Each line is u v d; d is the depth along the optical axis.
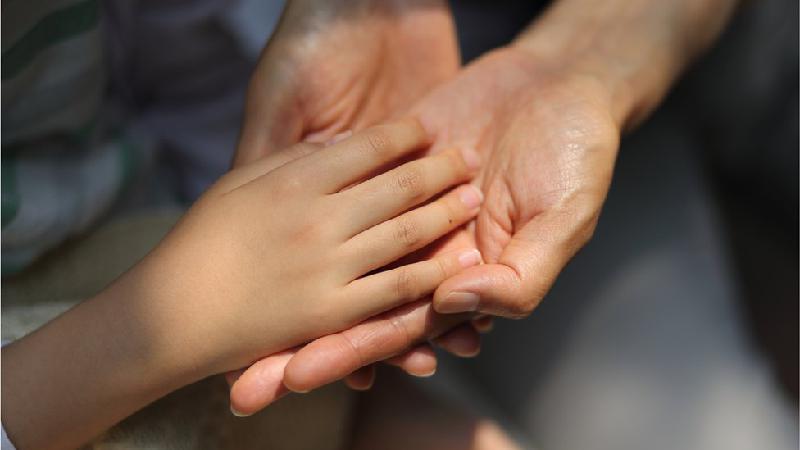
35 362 0.81
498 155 0.87
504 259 0.81
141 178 0.99
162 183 1.02
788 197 1.34
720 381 1.04
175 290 0.81
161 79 1.01
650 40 0.94
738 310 1.07
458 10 1.09
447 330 0.83
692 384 1.04
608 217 1.09
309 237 0.81
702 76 1.27
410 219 0.82
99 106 0.93
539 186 0.84
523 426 1.07
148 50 0.99
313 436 0.89
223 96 1.02
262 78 0.88
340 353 0.80
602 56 0.92
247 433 0.86
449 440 0.94
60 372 0.81
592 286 1.07
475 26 1.09
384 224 0.81
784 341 1.28
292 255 0.81
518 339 1.08
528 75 0.90
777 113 1.28
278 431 0.87
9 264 0.87
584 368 1.06
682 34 0.95
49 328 0.82
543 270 0.81
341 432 0.91
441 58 0.93
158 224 0.93
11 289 0.89
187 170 1.04
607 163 0.85
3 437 0.81
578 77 0.90
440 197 0.86
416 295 0.81
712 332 1.05
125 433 0.82
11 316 0.85
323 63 0.89
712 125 1.33
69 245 0.91
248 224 0.81
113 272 0.90
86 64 0.88
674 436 1.03
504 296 0.80
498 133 0.88
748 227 1.39
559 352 1.07
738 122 1.32
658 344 1.05
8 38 0.84
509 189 0.85
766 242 1.38
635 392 1.04
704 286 1.07
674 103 1.17
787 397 1.22
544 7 1.11
